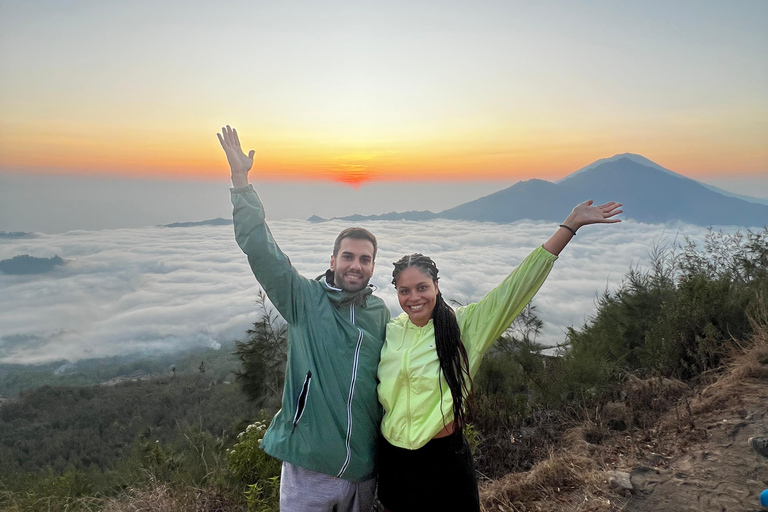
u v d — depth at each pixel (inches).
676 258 240.4
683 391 150.2
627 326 213.0
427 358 81.4
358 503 89.0
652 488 104.6
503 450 136.0
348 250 87.6
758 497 96.5
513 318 82.8
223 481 134.0
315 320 86.2
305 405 82.7
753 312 173.0
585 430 136.8
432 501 80.5
